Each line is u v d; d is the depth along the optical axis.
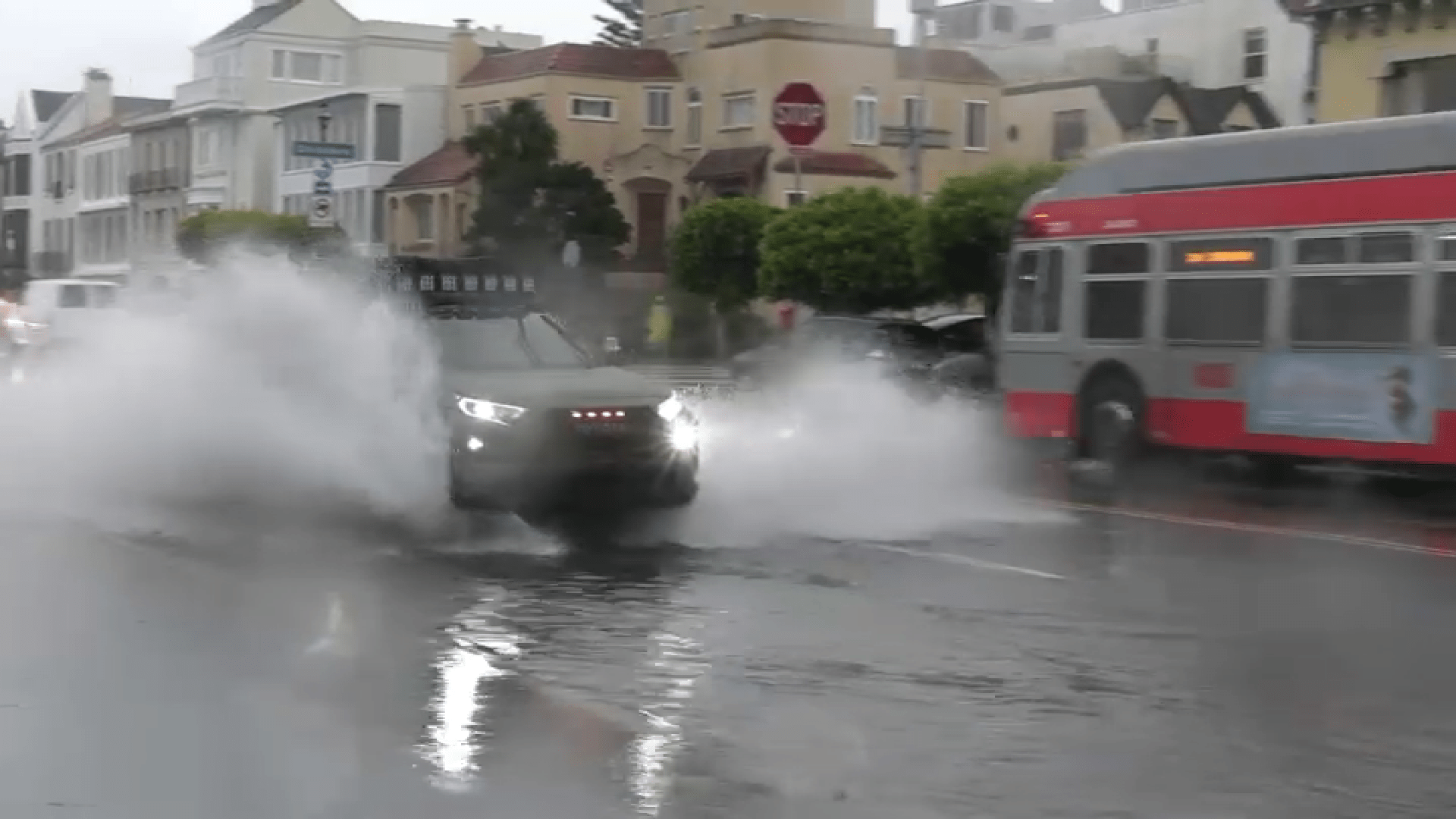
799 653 9.69
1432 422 16.81
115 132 96.12
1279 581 12.34
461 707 8.39
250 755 7.48
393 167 72.19
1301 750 7.66
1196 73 66.12
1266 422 18.48
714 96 64.44
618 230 61.31
